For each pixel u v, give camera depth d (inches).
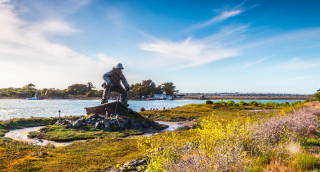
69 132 641.0
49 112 2015.3
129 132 692.1
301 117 490.0
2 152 373.7
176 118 1172.5
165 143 272.7
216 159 191.2
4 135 610.9
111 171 294.7
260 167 221.6
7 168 297.1
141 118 904.3
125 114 879.1
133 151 412.5
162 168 203.6
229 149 213.9
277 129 345.7
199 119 1075.9
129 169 292.4
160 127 845.2
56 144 524.4
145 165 289.4
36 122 834.2
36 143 520.1
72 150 427.5
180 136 540.4
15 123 777.6
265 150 269.9
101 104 897.5
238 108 1756.9
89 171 296.0
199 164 192.4
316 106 1145.4
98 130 689.6
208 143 256.4
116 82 930.1
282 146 272.2
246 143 279.4
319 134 414.6
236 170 191.2
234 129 289.9
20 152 387.9
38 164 323.9
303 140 358.9
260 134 306.7
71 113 1914.4
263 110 1556.3
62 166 318.3
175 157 230.7
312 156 255.4
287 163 237.6
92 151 420.8
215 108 1785.2
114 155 386.3
